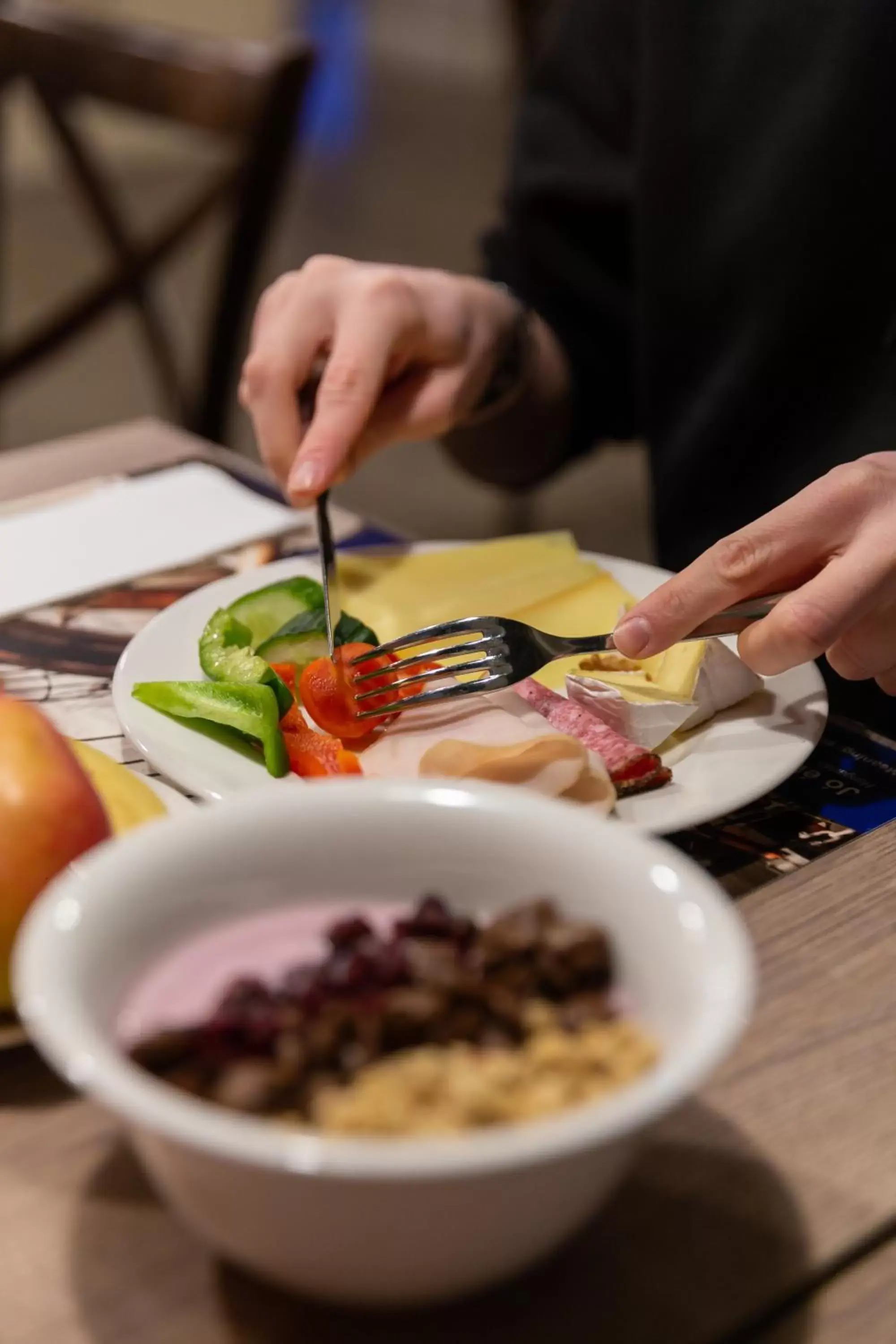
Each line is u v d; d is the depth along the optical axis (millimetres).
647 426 1431
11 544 1081
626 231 1457
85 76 1825
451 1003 441
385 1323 456
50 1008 418
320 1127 411
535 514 3000
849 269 1227
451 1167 373
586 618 964
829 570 748
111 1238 488
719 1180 514
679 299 1340
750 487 1331
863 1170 520
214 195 1801
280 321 1057
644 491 3154
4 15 1840
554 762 688
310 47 1725
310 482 925
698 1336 458
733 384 1307
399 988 451
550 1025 448
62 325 1899
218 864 504
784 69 1237
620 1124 384
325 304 1065
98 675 906
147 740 750
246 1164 378
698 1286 474
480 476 1487
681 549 1393
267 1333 453
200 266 4344
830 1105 549
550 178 1442
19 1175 515
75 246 4508
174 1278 472
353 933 485
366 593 984
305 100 1744
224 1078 425
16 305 4035
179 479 1212
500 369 1204
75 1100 552
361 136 5555
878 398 1239
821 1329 466
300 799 522
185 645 879
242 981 455
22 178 5020
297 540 1122
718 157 1286
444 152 5367
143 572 1057
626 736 782
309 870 522
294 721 791
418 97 6070
